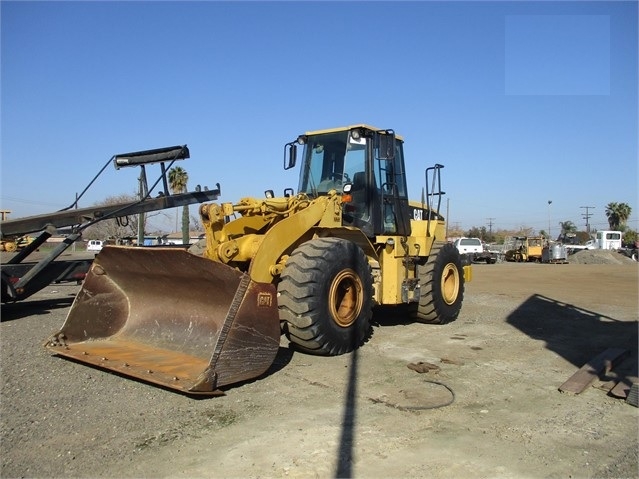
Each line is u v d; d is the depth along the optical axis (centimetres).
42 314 940
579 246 5156
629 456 384
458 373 587
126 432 407
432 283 855
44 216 879
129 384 516
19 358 601
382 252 790
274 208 652
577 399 508
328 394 502
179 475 342
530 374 590
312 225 658
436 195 892
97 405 461
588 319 973
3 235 848
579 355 682
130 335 617
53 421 425
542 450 390
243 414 446
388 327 855
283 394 498
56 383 516
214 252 610
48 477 337
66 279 938
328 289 618
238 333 497
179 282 577
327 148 798
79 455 368
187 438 397
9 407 452
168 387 483
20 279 867
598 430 431
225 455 371
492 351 698
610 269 2636
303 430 415
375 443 394
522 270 2539
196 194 948
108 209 922
